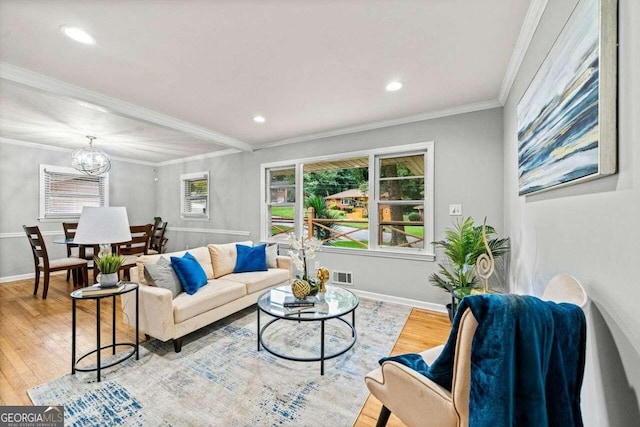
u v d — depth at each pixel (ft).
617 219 3.03
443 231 10.51
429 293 10.84
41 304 11.20
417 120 10.96
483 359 2.80
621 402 3.00
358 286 12.41
